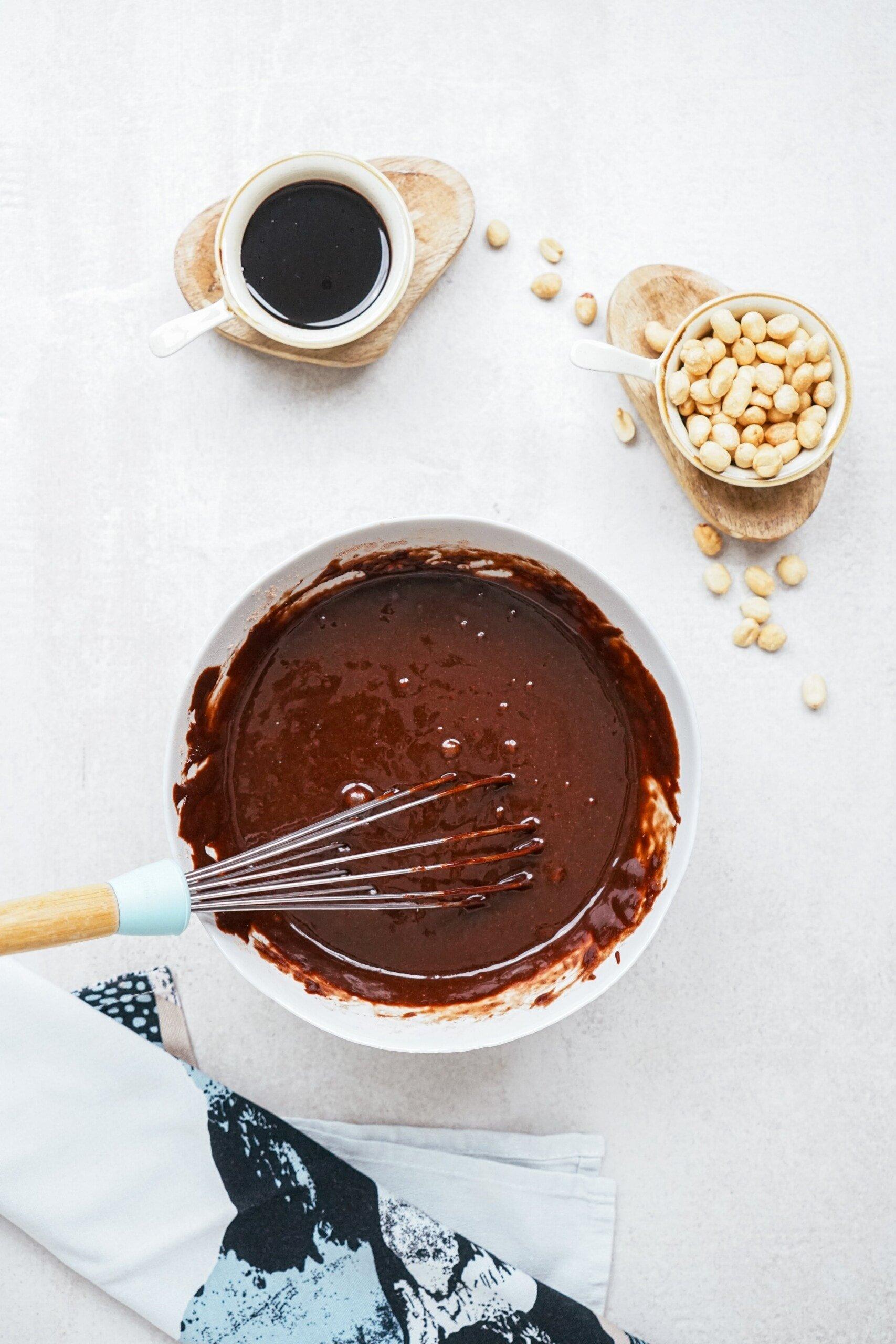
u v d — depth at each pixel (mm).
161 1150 861
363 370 891
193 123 894
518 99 894
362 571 838
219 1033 878
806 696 888
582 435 893
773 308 854
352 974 849
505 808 850
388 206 843
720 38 898
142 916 724
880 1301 885
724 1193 888
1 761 887
